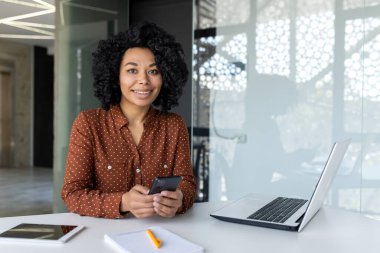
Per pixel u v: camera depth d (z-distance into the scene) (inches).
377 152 118.3
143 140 60.1
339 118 124.6
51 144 378.9
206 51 151.7
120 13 174.1
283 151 135.3
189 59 167.5
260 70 139.6
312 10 128.5
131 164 59.2
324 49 126.8
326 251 39.3
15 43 365.1
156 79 57.6
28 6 235.0
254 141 141.3
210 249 39.4
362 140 120.6
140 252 37.3
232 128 146.0
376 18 117.3
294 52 132.6
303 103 131.0
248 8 141.6
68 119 152.4
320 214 54.3
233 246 40.4
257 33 139.9
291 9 132.6
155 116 62.1
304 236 44.2
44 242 40.1
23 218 49.7
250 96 141.9
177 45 62.0
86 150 56.4
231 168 146.1
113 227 46.4
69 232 43.1
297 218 48.8
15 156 374.9
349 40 122.2
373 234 45.4
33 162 386.9
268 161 138.4
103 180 58.2
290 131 133.7
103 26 166.7
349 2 121.7
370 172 119.4
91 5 161.9
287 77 134.3
